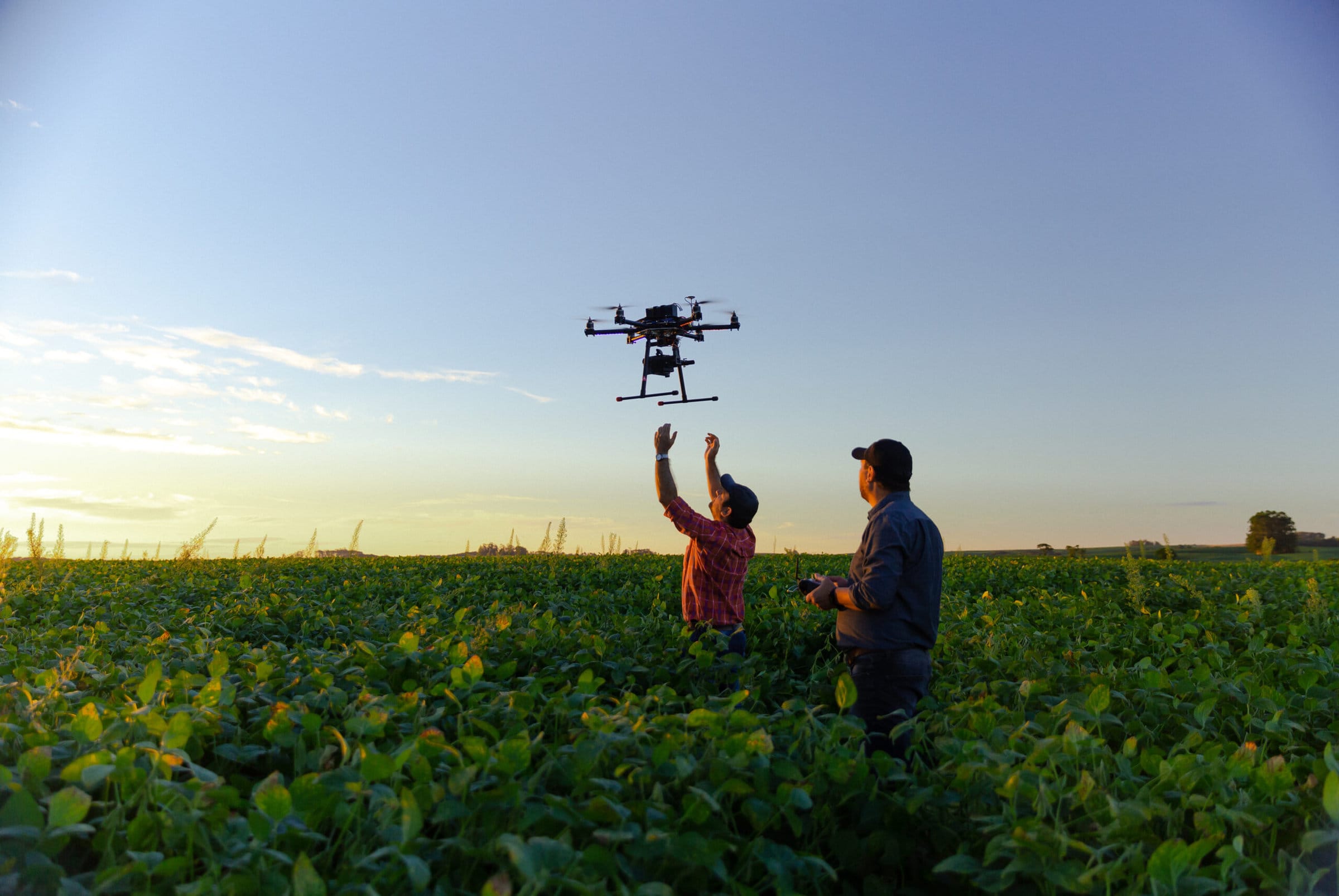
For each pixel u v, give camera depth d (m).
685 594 5.35
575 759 2.68
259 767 3.12
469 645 4.69
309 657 4.34
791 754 2.97
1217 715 4.05
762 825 2.43
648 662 4.86
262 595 7.93
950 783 2.97
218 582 8.95
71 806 2.01
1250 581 10.19
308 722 2.81
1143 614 7.57
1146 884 2.23
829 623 6.53
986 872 2.29
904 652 3.87
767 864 2.25
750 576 10.38
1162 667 4.99
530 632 5.17
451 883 2.25
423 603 8.09
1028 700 4.04
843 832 2.69
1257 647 5.40
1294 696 4.09
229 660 4.42
